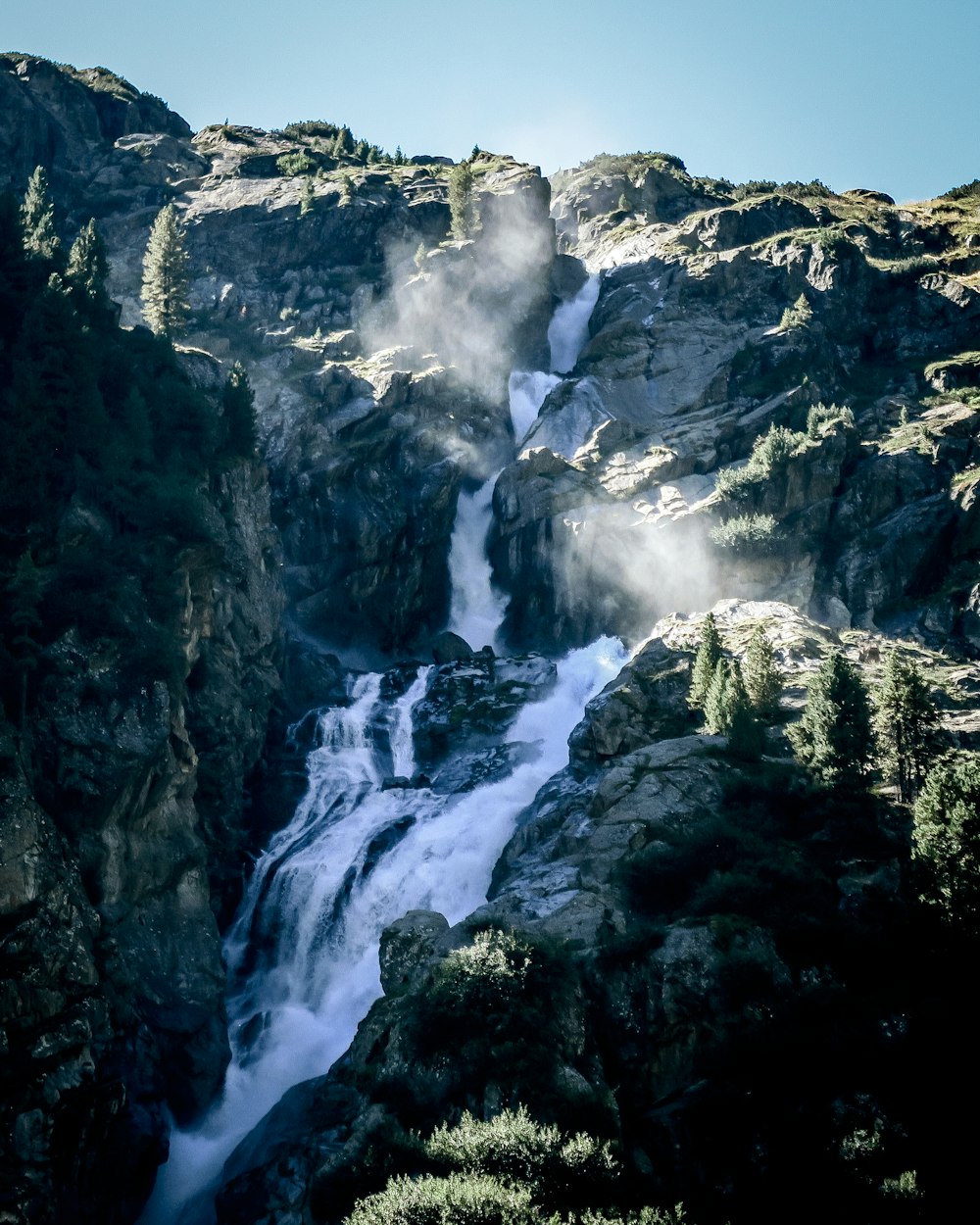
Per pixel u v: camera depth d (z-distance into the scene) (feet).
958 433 532.32
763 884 297.33
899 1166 238.07
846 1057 255.50
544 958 276.82
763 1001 273.54
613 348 599.57
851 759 322.96
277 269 613.93
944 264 651.66
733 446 547.49
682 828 322.14
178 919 330.34
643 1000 279.08
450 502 528.22
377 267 613.11
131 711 326.44
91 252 439.22
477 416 566.36
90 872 307.58
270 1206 256.73
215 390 508.94
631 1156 248.52
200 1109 309.83
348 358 567.59
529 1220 212.02
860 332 610.65
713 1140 247.29
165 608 354.54
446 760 418.31
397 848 373.40
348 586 494.59
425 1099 260.01
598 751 369.30
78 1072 268.41
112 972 296.71
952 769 319.47
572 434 560.61
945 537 491.72
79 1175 265.34
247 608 423.64
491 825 374.02
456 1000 268.41
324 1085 283.79
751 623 424.46
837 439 517.96
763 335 592.60
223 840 375.04
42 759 309.42
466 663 455.22
